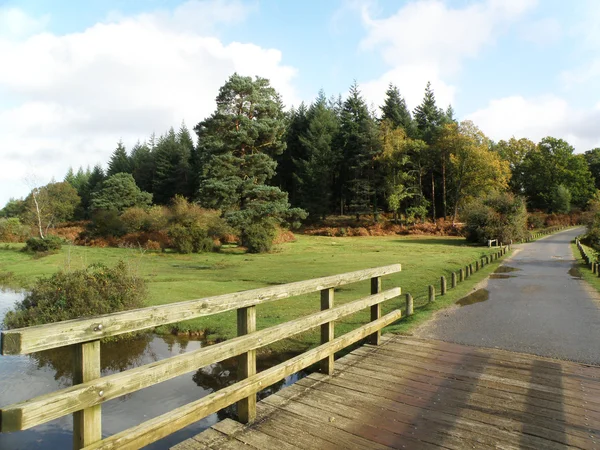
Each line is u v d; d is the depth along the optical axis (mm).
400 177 62531
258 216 37031
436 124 73812
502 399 4609
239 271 23266
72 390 2428
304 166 65938
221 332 10430
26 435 5656
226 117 40812
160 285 17422
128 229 43188
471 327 8414
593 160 95625
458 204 63250
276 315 11477
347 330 9438
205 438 3682
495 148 87188
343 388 4914
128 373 2787
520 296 12586
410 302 9930
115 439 2674
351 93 70750
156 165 83625
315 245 41469
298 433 3789
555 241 42781
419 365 5816
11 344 2139
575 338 7508
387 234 55844
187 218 35906
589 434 3799
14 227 47594
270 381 4156
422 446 3582
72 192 72188
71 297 10734
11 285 20062
